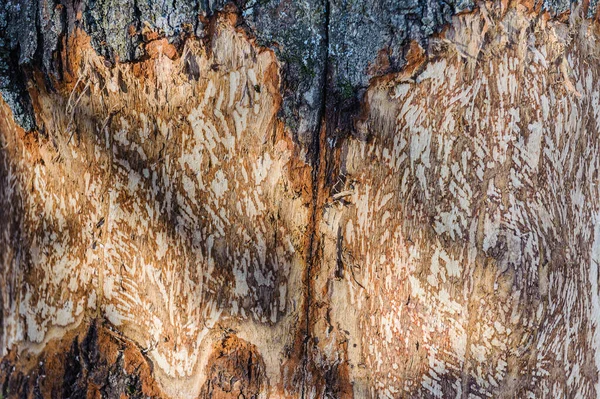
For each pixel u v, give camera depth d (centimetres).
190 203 73
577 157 74
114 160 73
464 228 72
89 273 75
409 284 72
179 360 74
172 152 72
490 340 72
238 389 74
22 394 77
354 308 73
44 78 73
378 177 72
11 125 76
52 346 76
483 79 71
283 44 71
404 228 72
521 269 71
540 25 71
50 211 75
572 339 74
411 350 73
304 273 73
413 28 70
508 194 72
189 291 73
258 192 72
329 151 72
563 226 73
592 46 73
